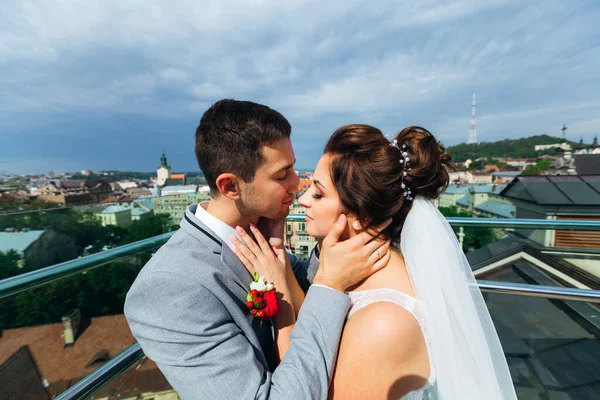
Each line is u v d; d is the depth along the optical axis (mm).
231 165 1040
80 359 14688
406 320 911
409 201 1131
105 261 1360
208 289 957
